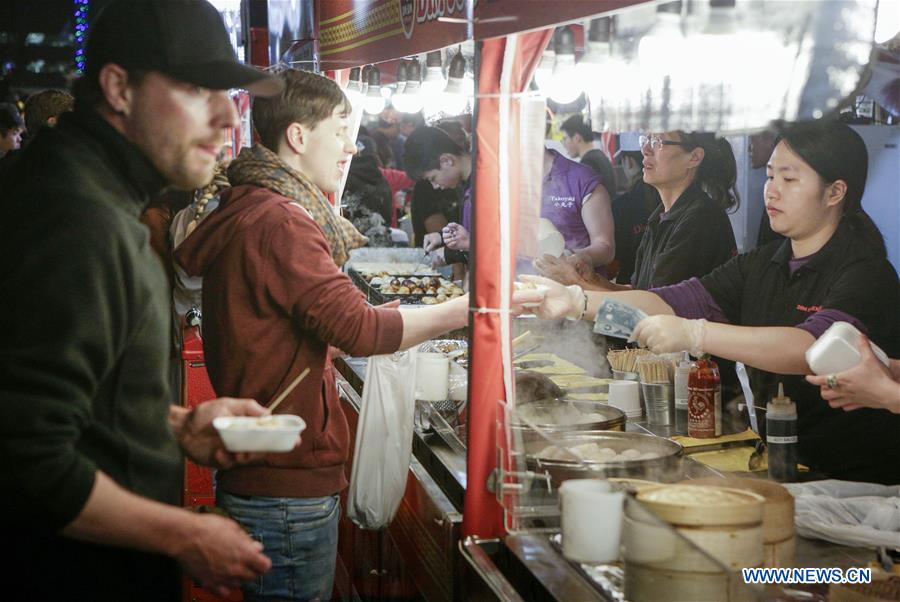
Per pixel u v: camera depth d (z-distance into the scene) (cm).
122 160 153
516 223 205
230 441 170
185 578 346
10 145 496
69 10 800
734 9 161
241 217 221
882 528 187
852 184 252
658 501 156
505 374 205
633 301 297
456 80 344
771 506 160
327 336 218
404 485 263
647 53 182
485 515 206
